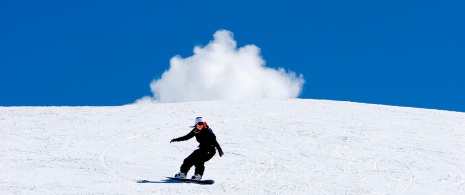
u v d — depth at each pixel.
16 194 9.86
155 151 15.63
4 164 12.52
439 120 24.31
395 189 11.98
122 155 14.84
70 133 17.75
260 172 13.24
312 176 12.95
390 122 22.95
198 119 12.10
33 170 12.06
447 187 12.34
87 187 10.81
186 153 15.54
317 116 23.61
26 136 16.75
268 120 22.03
